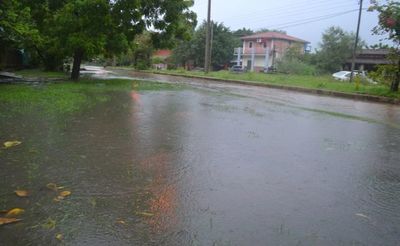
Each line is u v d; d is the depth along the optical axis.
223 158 5.69
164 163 5.33
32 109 9.27
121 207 3.81
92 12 16.72
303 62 50.38
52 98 11.11
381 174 5.27
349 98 17.50
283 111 11.29
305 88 19.94
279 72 45.69
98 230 3.33
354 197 4.33
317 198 4.23
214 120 9.03
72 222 3.46
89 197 4.04
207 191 4.32
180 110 10.47
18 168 4.88
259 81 24.80
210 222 3.55
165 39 21.11
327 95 18.45
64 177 4.61
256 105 12.45
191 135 7.22
